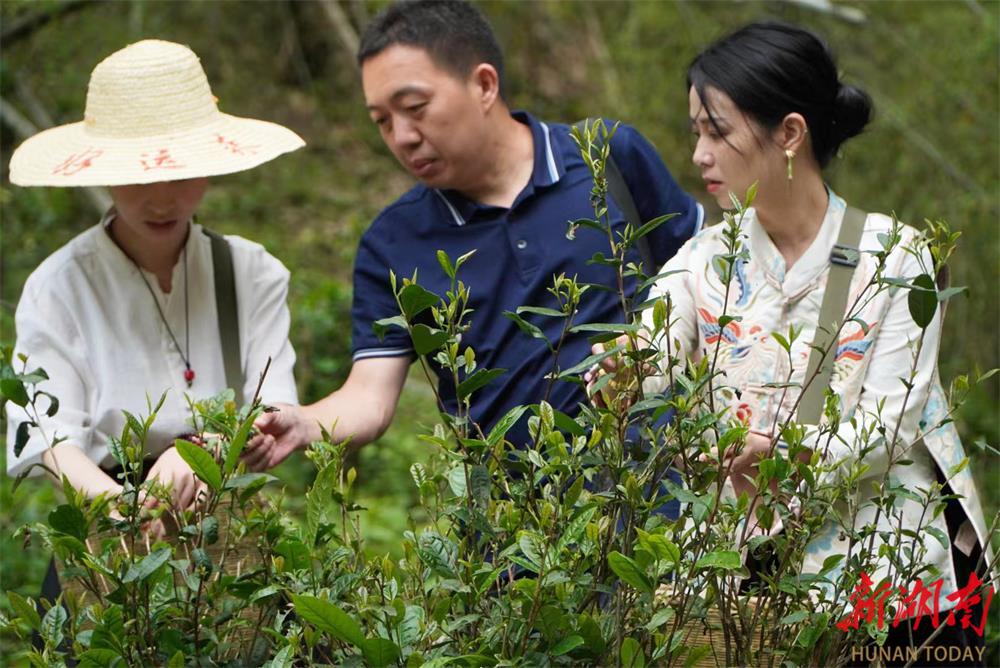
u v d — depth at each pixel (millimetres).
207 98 2770
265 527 1856
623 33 8734
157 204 2619
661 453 1814
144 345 2732
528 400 2865
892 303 2355
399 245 3004
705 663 1854
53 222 8281
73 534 1779
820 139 2443
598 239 2920
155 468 2311
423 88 2854
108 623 1754
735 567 1602
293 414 2578
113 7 9273
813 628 1754
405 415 6789
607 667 1701
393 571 1813
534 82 9742
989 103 7121
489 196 2973
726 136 2410
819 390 2338
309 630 1704
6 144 8555
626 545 1734
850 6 7496
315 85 10820
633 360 1809
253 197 9773
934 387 2395
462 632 1746
